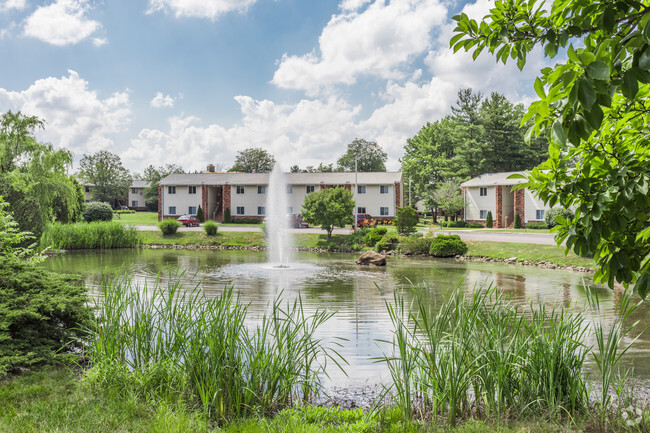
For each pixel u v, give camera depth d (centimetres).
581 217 351
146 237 3762
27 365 615
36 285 738
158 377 538
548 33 275
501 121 5631
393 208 5103
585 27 266
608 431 423
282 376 531
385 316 1078
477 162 5781
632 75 227
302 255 2975
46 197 2869
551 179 357
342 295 1401
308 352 617
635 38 226
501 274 1961
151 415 453
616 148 347
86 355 670
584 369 675
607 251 379
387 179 5175
